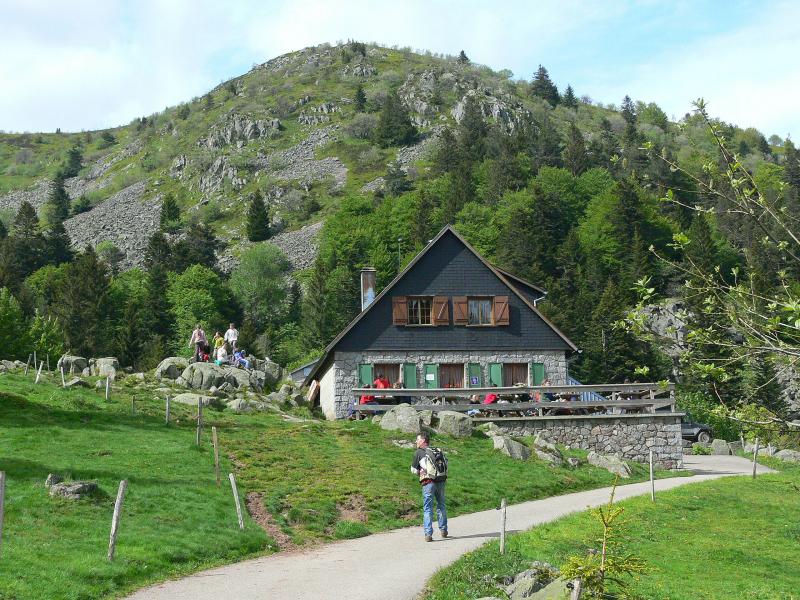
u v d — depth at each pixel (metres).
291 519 23.31
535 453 35.50
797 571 21.28
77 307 113.69
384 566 18.03
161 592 15.71
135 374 48.59
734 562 21.61
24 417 32.19
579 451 38.72
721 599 17.55
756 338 12.95
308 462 30.09
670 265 14.25
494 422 39.59
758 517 27.84
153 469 26.22
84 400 36.69
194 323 128.00
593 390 41.53
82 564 16.50
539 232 134.88
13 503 20.14
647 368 13.98
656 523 25.33
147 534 19.38
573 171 196.12
